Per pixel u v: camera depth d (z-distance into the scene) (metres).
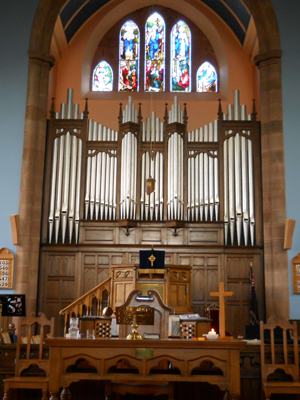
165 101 19.59
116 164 16.73
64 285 15.80
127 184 16.28
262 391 9.81
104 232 16.19
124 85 20.09
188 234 16.14
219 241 16.06
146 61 20.33
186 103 18.86
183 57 20.39
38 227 15.48
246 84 19.52
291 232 14.82
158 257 13.19
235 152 16.66
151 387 9.29
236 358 8.38
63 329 15.42
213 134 16.86
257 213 16.14
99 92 19.91
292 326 9.76
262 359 9.63
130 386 9.37
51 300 15.67
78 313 14.98
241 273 15.79
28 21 16.39
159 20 20.61
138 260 15.96
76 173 16.62
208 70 20.27
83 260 15.95
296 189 15.25
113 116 19.44
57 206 16.28
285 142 15.52
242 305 15.59
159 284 13.29
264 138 15.82
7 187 15.36
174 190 16.25
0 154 15.56
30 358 10.12
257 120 18.14
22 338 12.01
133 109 17.14
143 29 20.55
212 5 19.66
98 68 20.30
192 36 20.52
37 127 15.88
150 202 16.31
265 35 16.23
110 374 8.38
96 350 8.43
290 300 14.62
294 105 15.73
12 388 9.65
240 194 16.31
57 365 8.39
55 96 19.41
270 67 16.00
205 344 8.38
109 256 16.02
